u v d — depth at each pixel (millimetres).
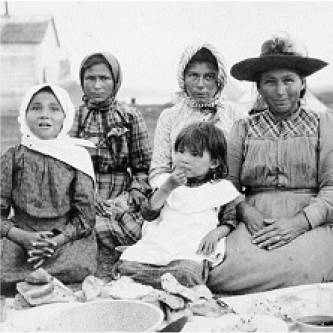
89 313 1271
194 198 1896
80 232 1961
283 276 1771
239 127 2033
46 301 1546
